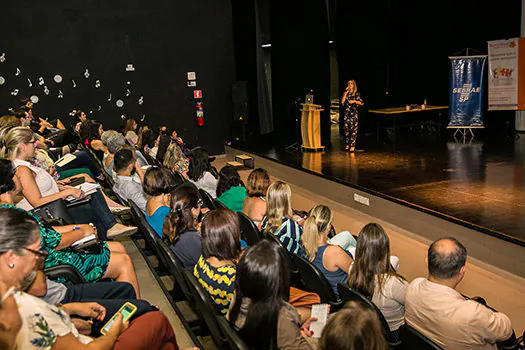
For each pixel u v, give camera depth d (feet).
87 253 9.51
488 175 23.30
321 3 34.99
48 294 7.93
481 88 33.60
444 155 28.91
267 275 6.33
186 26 37.47
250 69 38.65
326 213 10.78
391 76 40.42
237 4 38.34
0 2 32.17
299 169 27.71
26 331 5.49
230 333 6.70
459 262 8.03
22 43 33.01
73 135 23.47
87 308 7.55
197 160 18.80
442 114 39.40
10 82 33.06
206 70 38.63
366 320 4.86
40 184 12.00
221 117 39.73
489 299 14.07
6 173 9.27
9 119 14.94
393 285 9.07
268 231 12.39
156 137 29.17
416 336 7.18
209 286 8.21
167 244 11.27
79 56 34.63
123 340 6.82
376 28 39.55
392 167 26.35
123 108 36.42
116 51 35.63
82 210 12.50
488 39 35.45
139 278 13.41
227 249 8.21
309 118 32.73
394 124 35.50
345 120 31.83
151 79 36.94
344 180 23.93
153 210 12.99
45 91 33.99
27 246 6.43
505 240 15.30
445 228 17.79
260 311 6.40
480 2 35.42
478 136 35.22
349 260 10.62
